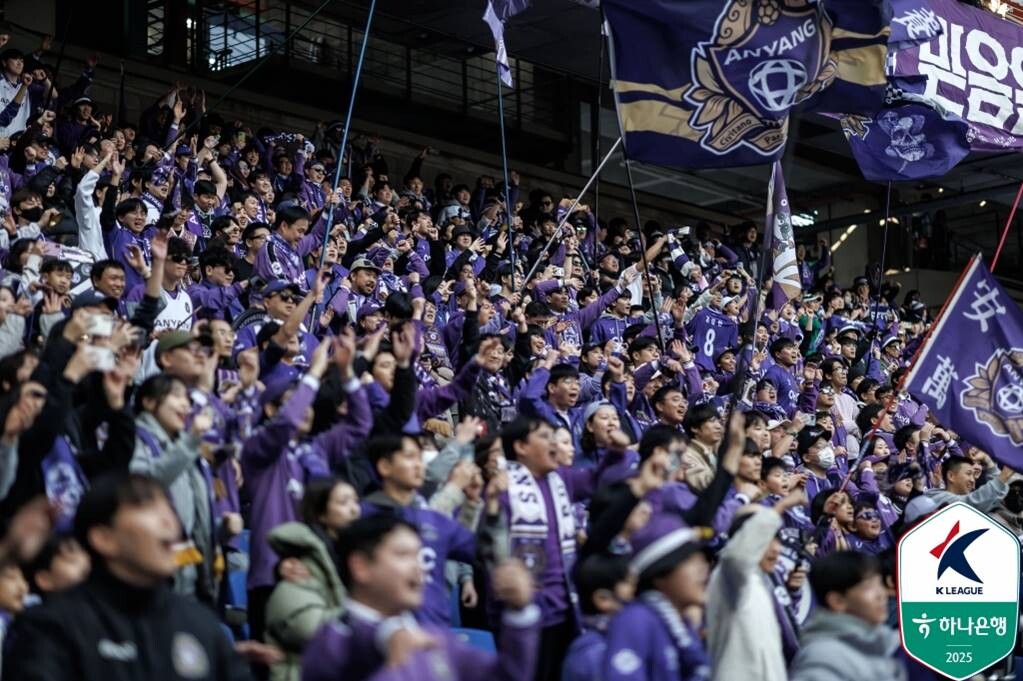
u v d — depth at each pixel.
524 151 24.88
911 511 10.43
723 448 7.52
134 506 4.69
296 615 6.25
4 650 4.73
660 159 11.17
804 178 27.75
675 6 11.09
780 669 6.58
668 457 7.74
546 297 15.05
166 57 21.17
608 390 11.28
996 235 31.44
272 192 16.25
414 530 5.00
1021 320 10.10
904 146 14.23
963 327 10.11
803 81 11.16
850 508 9.99
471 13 19.14
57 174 14.19
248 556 7.88
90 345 6.62
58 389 6.54
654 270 19.03
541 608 7.46
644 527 5.90
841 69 11.66
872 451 12.79
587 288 15.69
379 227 15.28
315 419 8.08
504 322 13.20
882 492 12.32
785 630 7.65
